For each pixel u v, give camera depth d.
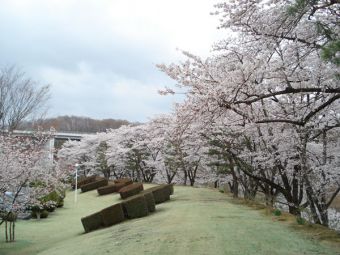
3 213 15.16
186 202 19.14
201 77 9.80
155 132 18.22
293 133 12.42
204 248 8.42
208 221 12.03
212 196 22.45
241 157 15.98
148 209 16.80
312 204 12.41
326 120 11.98
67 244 12.75
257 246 8.36
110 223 15.30
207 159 23.00
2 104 23.47
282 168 14.09
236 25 9.77
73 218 21.22
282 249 8.02
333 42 6.05
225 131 14.33
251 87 9.59
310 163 13.55
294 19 8.37
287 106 12.34
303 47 9.88
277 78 10.24
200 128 11.25
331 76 8.74
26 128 24.77
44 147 22.88
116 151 40.41
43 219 20.92
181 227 11.21
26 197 15.28
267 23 9.20
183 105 10.53
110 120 63.88
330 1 7.47
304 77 10.20
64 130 56.72
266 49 9.88
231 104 9.34
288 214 13.20
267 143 13.95
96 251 9.88
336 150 13.12
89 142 48.94
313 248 8.01
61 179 21.05
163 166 37.50
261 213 13.80
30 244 14.54
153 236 10.41
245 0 9.19
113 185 33.75
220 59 11.55
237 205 16.86
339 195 19.89
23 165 14.77
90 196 33.50
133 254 8.69
